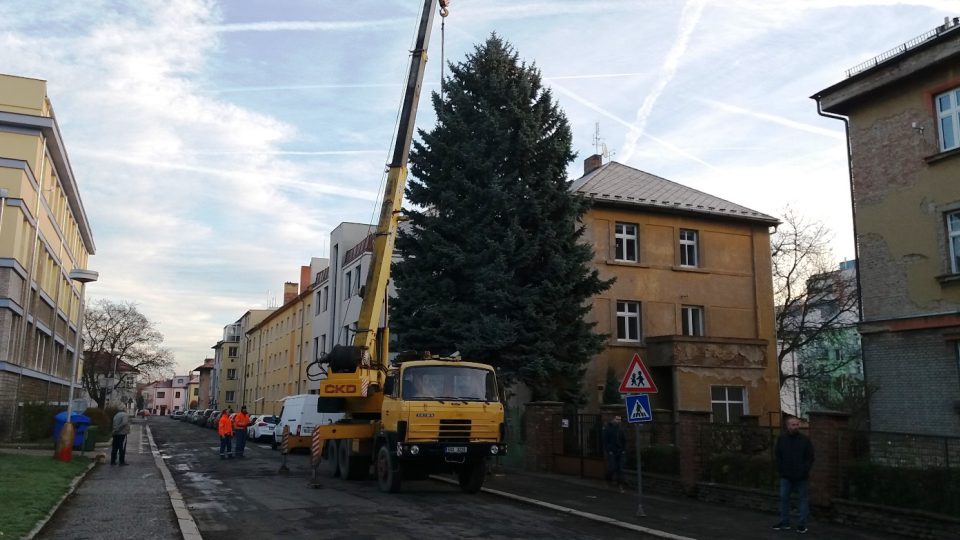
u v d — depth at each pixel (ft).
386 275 57.52
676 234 94.07
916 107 58.90
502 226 69.36
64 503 40.57
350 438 56.44
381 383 56.59
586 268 71.31
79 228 173.99
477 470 51.75
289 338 201.98
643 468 54.90
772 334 96.48
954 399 54.08
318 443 54.95
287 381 199.52
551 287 66.90
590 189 92.68
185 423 287.69
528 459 68.28
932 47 56.54
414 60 59.36
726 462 47.60
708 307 93.86
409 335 68.64
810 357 146.61
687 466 50.11
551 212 71.15
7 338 91.25
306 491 51.21
